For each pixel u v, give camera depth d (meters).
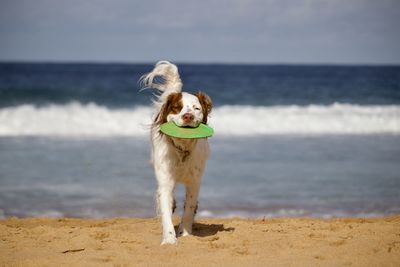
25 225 8.20
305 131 20.28
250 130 20.00
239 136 18.89
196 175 6.82
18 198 11.06
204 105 6.75
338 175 13.30
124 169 13.66
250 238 6.62
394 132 20.62
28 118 20.33
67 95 26.61
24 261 5.36
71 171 13.36
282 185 12.30
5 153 15.35
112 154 15.48
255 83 37.72
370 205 10.82
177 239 6.53
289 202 10.97
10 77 41.38
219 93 30.42
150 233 7.25
